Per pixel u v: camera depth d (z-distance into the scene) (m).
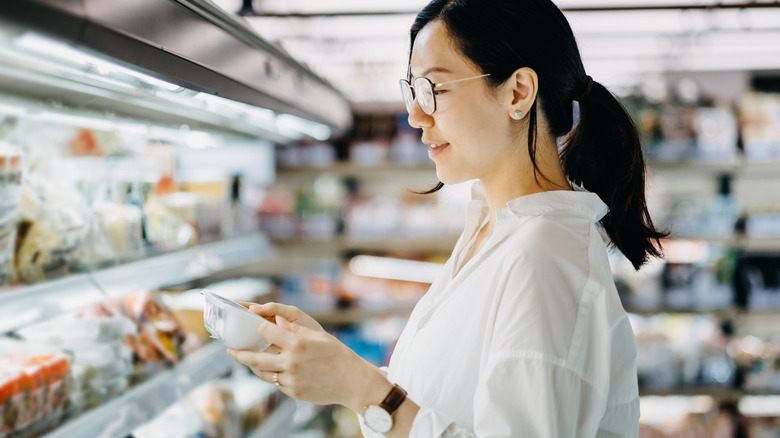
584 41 3.08
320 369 1.02
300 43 3.06
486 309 1.09
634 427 1.16
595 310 1.03
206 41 1.15
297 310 1.23
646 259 1.29
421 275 3.98
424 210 3.92
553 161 1.19
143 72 0.97
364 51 3.25
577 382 0.99
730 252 3.77
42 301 1.33
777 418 3.73
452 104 1.11
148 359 1.83
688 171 4.01
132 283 1.67
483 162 1.15
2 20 0.65
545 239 1.05
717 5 2.53
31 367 1.40
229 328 1.10
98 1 0.80
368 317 3.86
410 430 1.01
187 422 2.02
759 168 3.69
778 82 3.91
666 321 3.91
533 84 1.09
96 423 1.47
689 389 3.69
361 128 4.07
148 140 2.27
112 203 1.83
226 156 3.72
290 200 3.98
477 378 1.09
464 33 1.08
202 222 2.28
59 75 1.14
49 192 1.60
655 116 3.75
